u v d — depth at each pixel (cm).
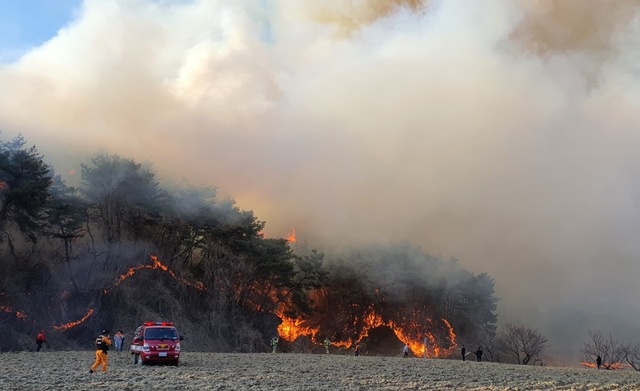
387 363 4291
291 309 8462
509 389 2397
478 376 3136
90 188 7156
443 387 2423
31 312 6091
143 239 7644
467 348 9569
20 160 5975
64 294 6481
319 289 9194
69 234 6619
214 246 7881
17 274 6200
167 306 7069
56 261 6600
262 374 2792
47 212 6347
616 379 3328
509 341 9481
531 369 4322
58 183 6769
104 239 7112
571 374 3738
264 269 7969
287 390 2072
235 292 7831
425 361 5031
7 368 2880
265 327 8094
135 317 6631
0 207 5738
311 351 8425
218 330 7200
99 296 6644
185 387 2089
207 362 3694
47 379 2297
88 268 6888
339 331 9556
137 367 3009
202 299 7712
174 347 3184
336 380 2592
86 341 6228
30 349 5544
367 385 2408
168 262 7725
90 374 2544
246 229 8012
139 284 7106
